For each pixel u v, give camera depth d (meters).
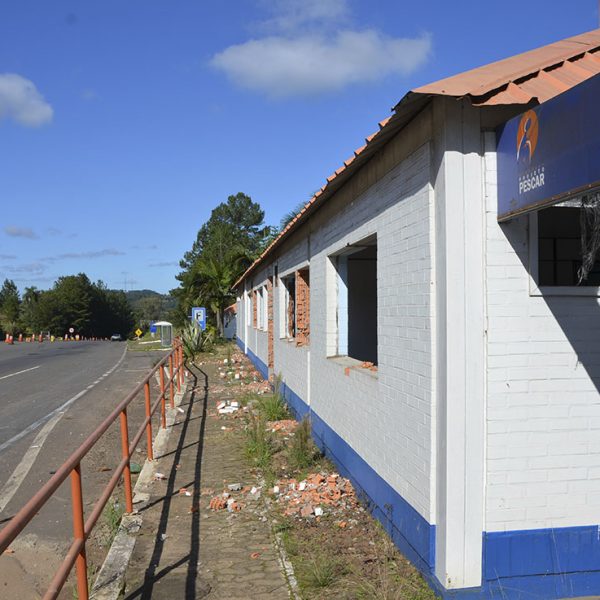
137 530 5.64
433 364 4.36
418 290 4.61
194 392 14.80
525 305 4.18
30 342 62.72
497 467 4.16
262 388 14.51
